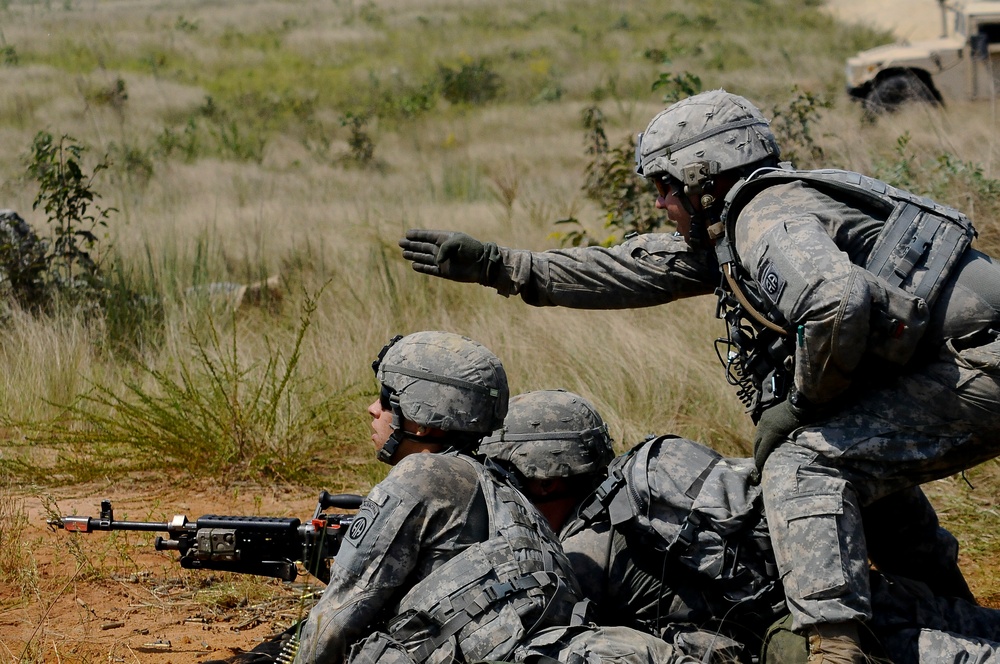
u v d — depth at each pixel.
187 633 4.91
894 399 3.72
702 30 46.94
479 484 3.83
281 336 9.31
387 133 30.23
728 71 33.78
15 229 10.81
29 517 6.31
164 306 10.30
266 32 52.00
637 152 4.32
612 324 8.52
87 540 5.96
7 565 5.45
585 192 17.36
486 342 8.69
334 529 4.14
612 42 45.38
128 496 6.75
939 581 4.53
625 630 3.73
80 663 4.54
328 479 7.07
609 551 4.28
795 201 3.79
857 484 3.77
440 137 29.22
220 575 5.57
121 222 14.95
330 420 7.45
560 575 3.79
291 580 4.19
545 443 4.43
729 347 4.21
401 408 3.99
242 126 29.95
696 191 4.08
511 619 3.58
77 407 8.04
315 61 44.56
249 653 4.45
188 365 8.74
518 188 19.39
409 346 4.04
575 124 29.23
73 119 29.25
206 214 16.08
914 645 3.86
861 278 3.49
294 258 12.71
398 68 41.47
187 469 7.15
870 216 3.79
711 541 4.04
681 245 4.46
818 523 3.64
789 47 39.72
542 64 40.53
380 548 3.64
